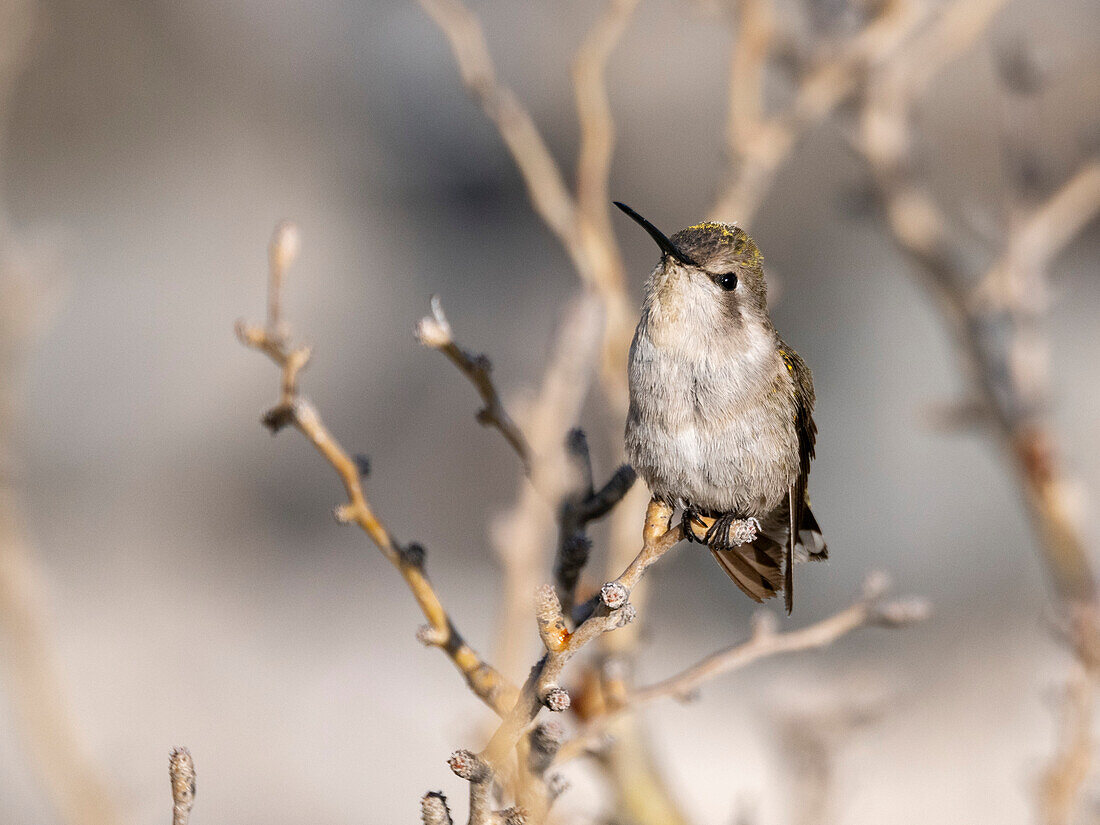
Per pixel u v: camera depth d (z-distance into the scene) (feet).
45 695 18.71
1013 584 55.36
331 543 65.62
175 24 63.36
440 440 66.13
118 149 64.03
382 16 65.98
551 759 10.23
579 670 14.99
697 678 12.78
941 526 57.88
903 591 57.16
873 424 58.75
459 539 65.62
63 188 63.00
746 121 18.06
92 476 62.95
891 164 21.08
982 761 43.11
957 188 46.14
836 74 18.99
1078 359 53.16
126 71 62.80
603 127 16.92
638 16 55.77
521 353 63.98
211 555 63.16
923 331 58.34
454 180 66.59
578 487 11.71
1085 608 15.53
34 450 61.52
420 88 66.23
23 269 20.51
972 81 45.78
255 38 65.00
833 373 59.26
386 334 66.23
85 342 63.87
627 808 15.25
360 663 56.80
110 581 58.80
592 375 17.78
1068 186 19.65
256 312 65.87
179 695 49.01
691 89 57.11
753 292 15.72
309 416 10.93
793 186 56.29
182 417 65.10
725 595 60.85
